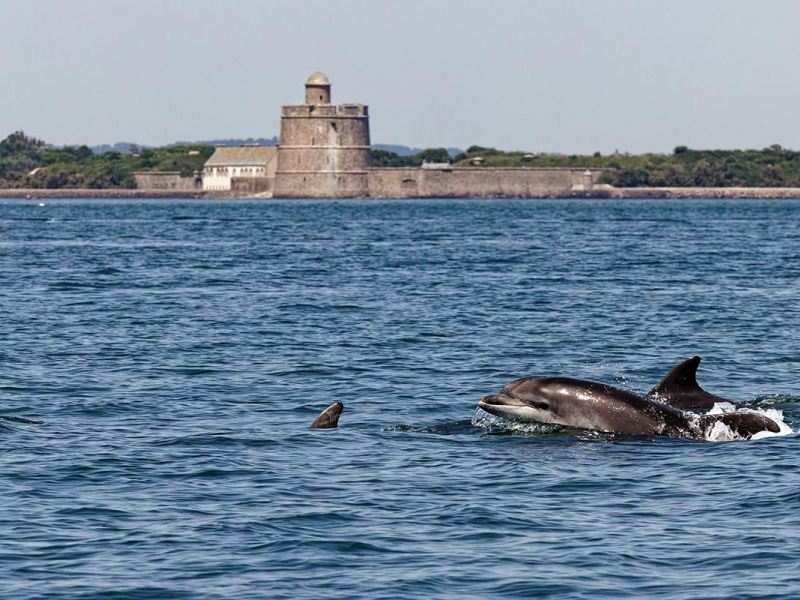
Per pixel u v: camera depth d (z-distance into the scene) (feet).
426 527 182.19
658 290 593.83
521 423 257.14
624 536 177.17
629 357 366.43
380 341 400.88
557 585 156.87
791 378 323.57
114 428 255.70
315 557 168.04
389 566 164.66
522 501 196.54
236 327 440.45
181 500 196.75
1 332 418.10
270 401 291.38
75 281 650.02
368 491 202.80
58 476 211.20
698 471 215.72
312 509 191.52
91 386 310.04
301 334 419.33
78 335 413.39
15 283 632.38
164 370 337.93
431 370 340.39
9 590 155.22
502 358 363.56
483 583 158.10
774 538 173.88
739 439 243.40
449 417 273.33
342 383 318.45
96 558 167.63
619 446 238.48
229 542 174.60
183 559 167.32
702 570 161.58
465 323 452.35
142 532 179.32
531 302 532.73
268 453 231.50
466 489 204.54
